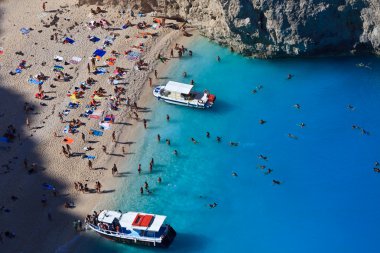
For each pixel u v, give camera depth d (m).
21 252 82.69
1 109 101.62
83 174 92.75
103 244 84.75
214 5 109.50
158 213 88.69
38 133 98.12
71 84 106.19
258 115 102.88
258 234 86.38
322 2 105.31
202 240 85.56
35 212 87.38
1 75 107.12
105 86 106.19
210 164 95.56
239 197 91.00
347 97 104.88
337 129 100.12
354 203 89.81
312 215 88.56
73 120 100.06
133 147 97.38
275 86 107.38
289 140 98.88
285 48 109.88
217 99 105.50
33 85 105.75
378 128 99.88
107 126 99.81
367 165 94.75
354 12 106.88
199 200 90.56
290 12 105.94
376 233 86.06
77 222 85.62
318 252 84.00
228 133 100.25
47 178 91.75
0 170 92.44
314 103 104.31
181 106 104.06
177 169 94.69
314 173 94.06
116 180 92.44
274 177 93.62
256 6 106.12
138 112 102.81
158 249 84.25
